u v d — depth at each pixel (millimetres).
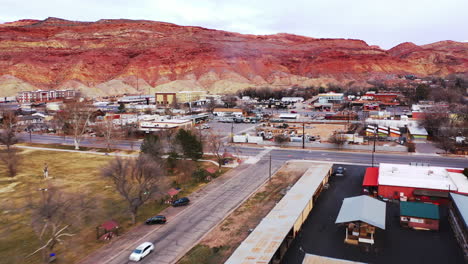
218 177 68188
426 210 44344
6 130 91312
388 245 39594
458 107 140375
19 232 44656
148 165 53125
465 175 58281
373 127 105500
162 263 37125
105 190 60812
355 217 41000
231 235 42969
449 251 38094
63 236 43656
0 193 59500
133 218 47719
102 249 40438
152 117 134750
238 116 154500
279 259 36000
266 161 79938
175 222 47812
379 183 54750
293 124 134750
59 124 127500
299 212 43781
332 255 37531
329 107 184250
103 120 129500
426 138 100188
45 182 65562
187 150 71750
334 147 91250
